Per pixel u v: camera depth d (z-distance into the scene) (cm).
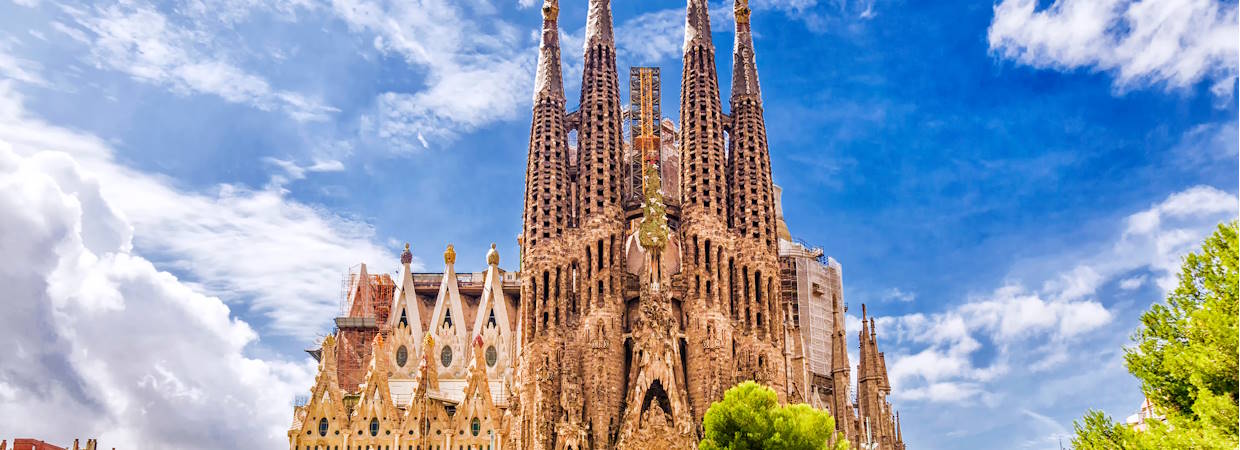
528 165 11488
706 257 11100
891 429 12900
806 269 13000
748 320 11000
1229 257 4266
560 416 10406
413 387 13025
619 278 10981
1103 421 4822
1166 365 4450
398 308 13662
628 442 10162
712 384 10481
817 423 7775
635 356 10525
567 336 10719
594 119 11519
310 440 12181
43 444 11138
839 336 12600
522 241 11356
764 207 11500
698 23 12112
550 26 12012
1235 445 3888
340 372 13612
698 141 11544
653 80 13212
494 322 13488
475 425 12238
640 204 11688
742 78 12038
